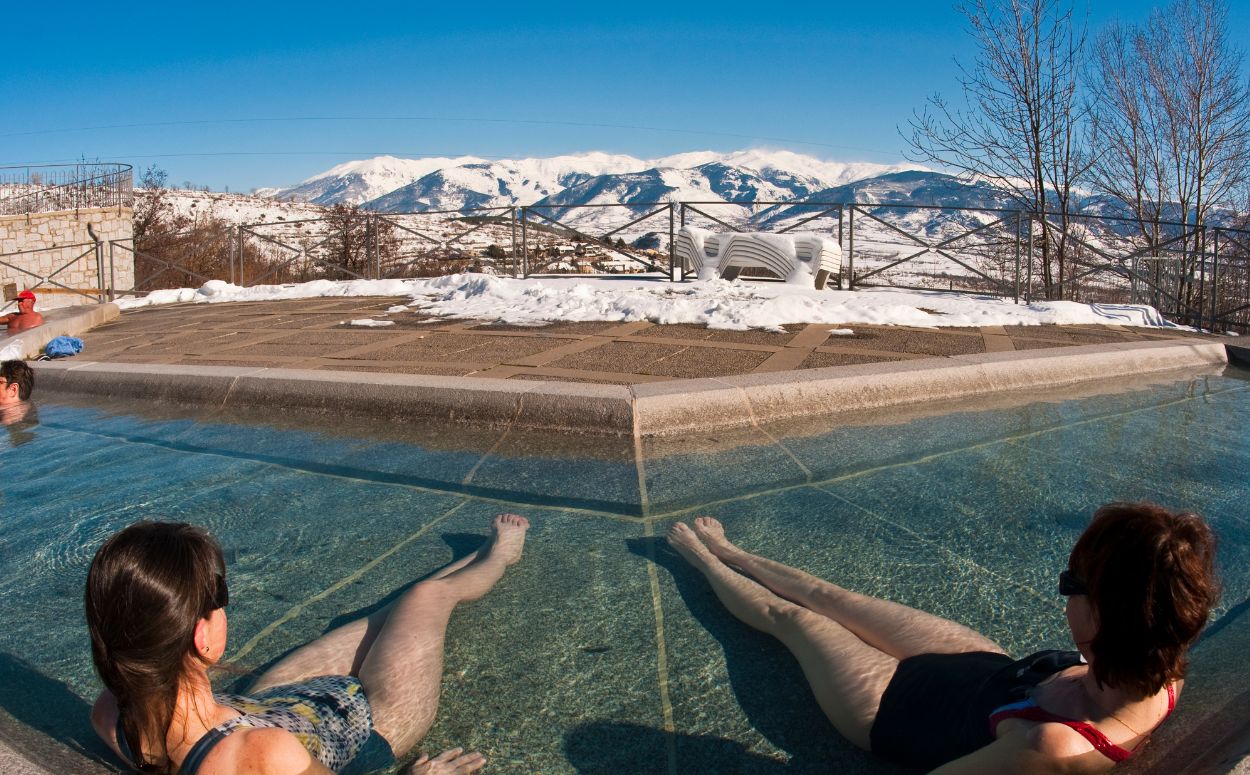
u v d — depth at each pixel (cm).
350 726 173
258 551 287
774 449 402
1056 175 1415
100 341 795
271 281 1981
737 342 640
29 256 2053
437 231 2245
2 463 400
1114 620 137
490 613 238
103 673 146
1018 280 980
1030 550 277
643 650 218
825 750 176
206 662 153
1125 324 817
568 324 749
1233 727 162
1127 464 377
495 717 188
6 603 250
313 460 394
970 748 155
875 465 375
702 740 179
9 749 165
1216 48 1425
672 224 1197
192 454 411
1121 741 143
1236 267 1059
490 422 449
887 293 1000
